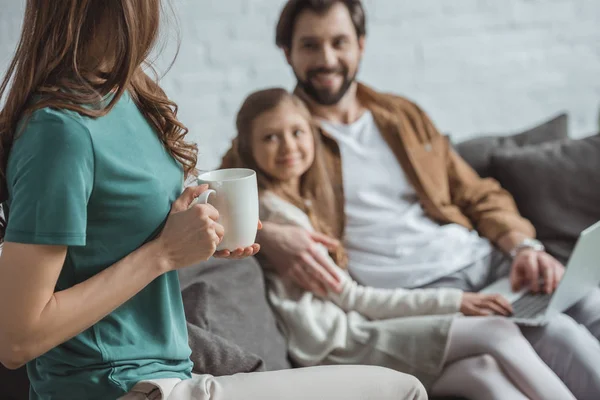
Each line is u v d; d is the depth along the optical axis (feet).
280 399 3.59
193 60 9.25
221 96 9.43
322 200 6.37
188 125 9.36
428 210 6.81
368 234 6.54
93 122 3.36
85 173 3.27
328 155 6.57
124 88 3.40
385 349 5.46
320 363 5.54
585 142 7.64
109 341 3.54
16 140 3.28
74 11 3.31
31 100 3.37
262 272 5.85
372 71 9.83
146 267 3.38
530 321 5.54
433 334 5.42
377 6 9.69
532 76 10.30
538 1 10.14
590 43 10.39
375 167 6.73
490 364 5.30
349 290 5.88
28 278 3.12
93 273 3.47
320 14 6.64
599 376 5.34
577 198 7.36
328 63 6.66
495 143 7.80
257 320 5.38
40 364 3.60
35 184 3.15
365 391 3.70
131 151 3.51
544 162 7.42
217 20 9.27
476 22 10.01
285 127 5.95
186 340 3.92
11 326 3.12
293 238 5.83
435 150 7.00
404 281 6.34
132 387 3.52
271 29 9.45
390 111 6.97
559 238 7.30
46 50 3.35
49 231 3.13
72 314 3.21
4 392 4.62
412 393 3.78
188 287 5.18
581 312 6.04
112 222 3.44
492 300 5.80
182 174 3.89
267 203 6.06
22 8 7.72
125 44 3.34
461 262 6.48
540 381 5.17
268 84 9.56
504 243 6.68
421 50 9.91
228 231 3.75
